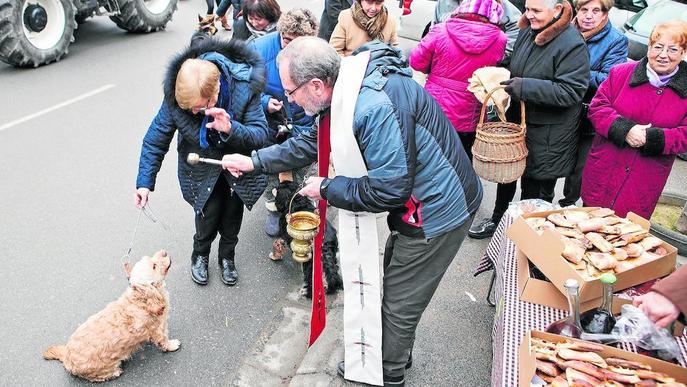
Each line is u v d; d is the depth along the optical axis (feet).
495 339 8.59
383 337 8.73
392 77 7.27
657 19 19.45
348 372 9.19
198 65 9.06
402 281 8.21
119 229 13.75
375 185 7.17
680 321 6.14
